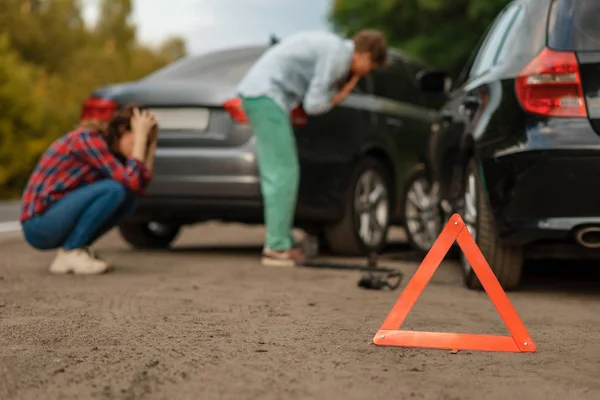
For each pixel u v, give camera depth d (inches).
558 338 145.3
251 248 334.6
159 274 236.7
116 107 275.4
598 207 178.5
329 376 115.8
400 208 313.1
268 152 257.9
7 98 1070.4
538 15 195.2
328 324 156.8
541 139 180.5
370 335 146.1
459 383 112.9
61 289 203.9
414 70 346.9
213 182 263.3
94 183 237.5
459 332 150.9
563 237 180.5
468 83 235.0
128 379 114.0
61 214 233.8
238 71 283.9
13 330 148.9
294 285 214.7
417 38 1173.7
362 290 206.7
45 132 1122.0
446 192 245.8
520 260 198.1
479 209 198.8
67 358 126.5
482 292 204.5
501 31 222.8
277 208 258.8
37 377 115.0
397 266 266.1
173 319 161.2
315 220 282.4
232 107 263.9
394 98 321.1
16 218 550.9
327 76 255.8
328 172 277.3
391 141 307.1
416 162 320.8
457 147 222.7
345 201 283.6
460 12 1167.0
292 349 133.6
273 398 104.9
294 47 259.1
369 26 1237.1
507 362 126.1
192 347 134.6
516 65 191.6
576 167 178.2
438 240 140.1
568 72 181.3
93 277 228.5
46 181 235.0
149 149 244.4
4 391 108.0
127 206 247.3
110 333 146.4
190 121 268.8
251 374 116.7
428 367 122.3
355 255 294.4
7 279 223.6
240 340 140.5
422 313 171.5
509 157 184.2
